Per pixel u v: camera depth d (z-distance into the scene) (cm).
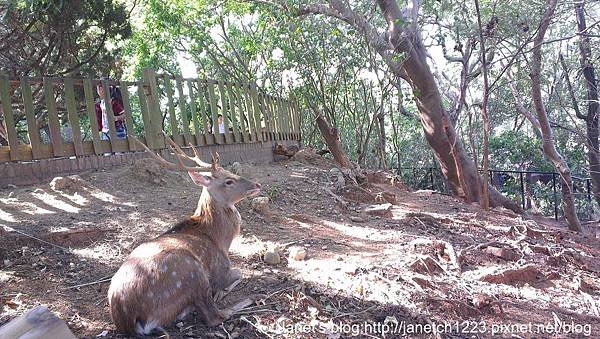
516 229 907
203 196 499
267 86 1953
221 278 482
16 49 1122
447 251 689
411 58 1380
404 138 2448
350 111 1728
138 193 777
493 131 2352
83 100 1138
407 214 866
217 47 1919
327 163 1301
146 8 1758
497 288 614
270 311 460
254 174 1023
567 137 2088
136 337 398
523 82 1792
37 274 521
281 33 1484
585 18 1730
